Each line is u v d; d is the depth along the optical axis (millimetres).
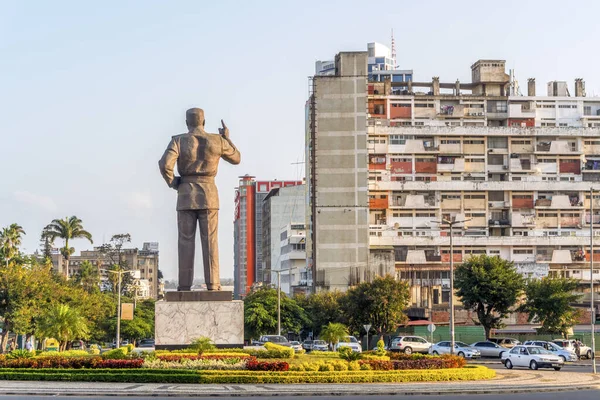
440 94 154875
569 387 48969
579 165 154500
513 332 120312
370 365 53156
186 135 59844
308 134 157500
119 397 41188
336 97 145125
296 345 90875
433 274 146375
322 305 119312
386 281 108250
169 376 48156
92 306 108938
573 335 106500
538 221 152500
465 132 151750
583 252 149250
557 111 157250
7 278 89250
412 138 151250
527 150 153875
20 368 50625
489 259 109125
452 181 150125
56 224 151750
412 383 49469
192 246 59719
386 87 154000
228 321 58156
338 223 144125
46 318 66312
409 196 149750
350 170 144500
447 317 134375
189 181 59625
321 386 46719
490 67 158250
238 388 45125
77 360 51250
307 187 158750
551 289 105438
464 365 57469
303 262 173750
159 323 57844
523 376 58125
